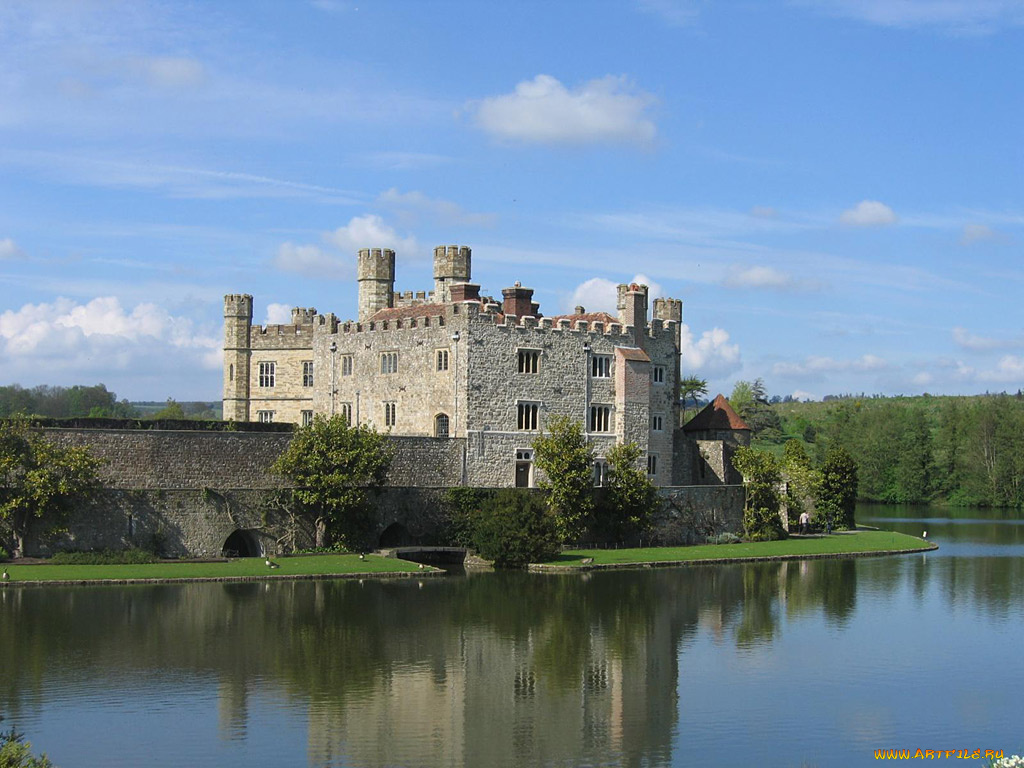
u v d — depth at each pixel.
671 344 123.56
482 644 70.12
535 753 51.47
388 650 67.75
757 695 60.59
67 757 49.66
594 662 66.75
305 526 95.94
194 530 91.31
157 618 72.75
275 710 56.44
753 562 107.19
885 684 62.94
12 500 84.38
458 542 101.25
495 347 107.62
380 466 96.94
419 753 51.12
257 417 129.88
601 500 108.94
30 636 67.62
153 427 103.62
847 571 102.75
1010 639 73.75
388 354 113.31
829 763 51.03
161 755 50.16
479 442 106.38
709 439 133.12
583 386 113.44
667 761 50.91
